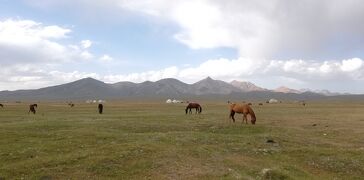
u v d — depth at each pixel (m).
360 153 33.41
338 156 32.47
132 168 25.83
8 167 25.62
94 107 125.06
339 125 53.97
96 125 46.41
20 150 30.20
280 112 84.19
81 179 24.03
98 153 28.41
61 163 26.44
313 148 34.75
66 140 34.16
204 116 64.62
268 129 47.16
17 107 122.19
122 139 35.06
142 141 33.50
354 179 27.98
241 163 28.25
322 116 70.12
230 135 39.84
